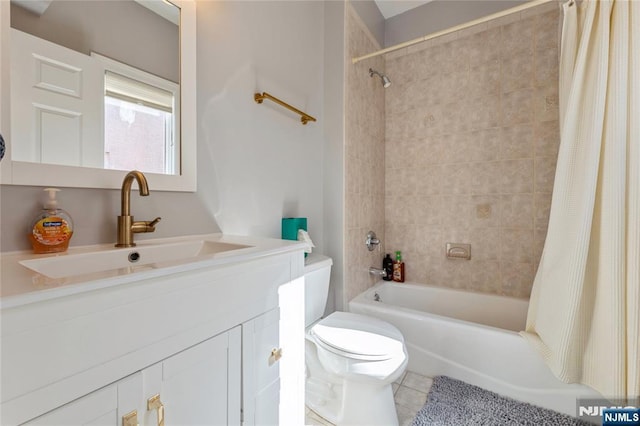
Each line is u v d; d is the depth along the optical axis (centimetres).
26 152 72
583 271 115
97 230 87
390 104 242
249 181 138
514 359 140
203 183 116
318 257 162
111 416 50
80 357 47
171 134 105
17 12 71
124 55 93
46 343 43
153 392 56
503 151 198
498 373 144
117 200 91
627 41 111
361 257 208
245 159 136
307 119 171
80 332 46
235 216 131
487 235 204
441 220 221
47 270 66
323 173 194
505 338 142
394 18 243
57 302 44
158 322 57
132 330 53
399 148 238
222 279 71
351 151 196
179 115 107
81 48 83
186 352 63
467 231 211
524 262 192
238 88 132
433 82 224
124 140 93
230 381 74
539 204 187
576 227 118
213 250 100
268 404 87
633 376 104
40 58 75
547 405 132
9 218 70
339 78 188
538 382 134
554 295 125
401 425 126
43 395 43
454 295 207
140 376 54
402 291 224
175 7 107
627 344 106
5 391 40
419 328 165
